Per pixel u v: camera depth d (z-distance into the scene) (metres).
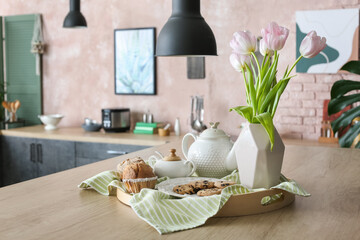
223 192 1.46
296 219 1.40
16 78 6.00
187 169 1.84
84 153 4.93
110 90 5.50
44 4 5.80
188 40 2.27
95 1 5.48
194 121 4.85
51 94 5.87
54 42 5.78
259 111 1.60
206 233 1.27
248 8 4.70
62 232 1.27
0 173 5.50
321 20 4.38
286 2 4.54
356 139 3.15
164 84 5.18
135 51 5.27
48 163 5.17
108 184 1.73
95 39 5.53
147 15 5.20
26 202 1.58
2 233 1.26
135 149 4.63
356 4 4.27
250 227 1.32
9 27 5.97
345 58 4.31
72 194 1.69
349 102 2.83
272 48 1.55
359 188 1.80
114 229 1.30
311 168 2.20
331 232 1.27
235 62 1.69
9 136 5.40
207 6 4.88
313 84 4.48
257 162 1.56
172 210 1.40
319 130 4.48
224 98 4.87
